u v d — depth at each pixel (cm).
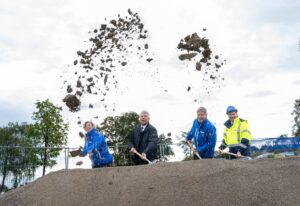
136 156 662
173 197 516
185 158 984
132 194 539
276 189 508
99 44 730
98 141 630
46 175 651
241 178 538
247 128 625
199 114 604
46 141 1705
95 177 601
